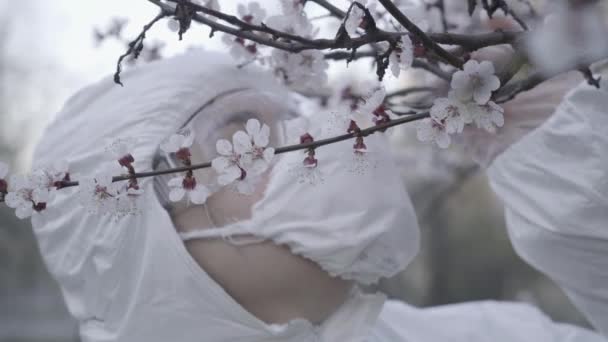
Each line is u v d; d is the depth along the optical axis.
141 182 1.50
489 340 1.95
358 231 1.46
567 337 1.92
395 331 1.94
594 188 1.33
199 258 1.52
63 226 1.66
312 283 1.52
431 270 6.40
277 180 1.48
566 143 1.37
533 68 1.00
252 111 1.62
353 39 1.01
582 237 1.38
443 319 2.02
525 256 1.56
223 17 1.02
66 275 1.70
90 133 1.63
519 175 1.47
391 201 1.49
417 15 1.17
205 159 1.52
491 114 0.96
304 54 1.28
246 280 1.50
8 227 7.89
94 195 1.06
